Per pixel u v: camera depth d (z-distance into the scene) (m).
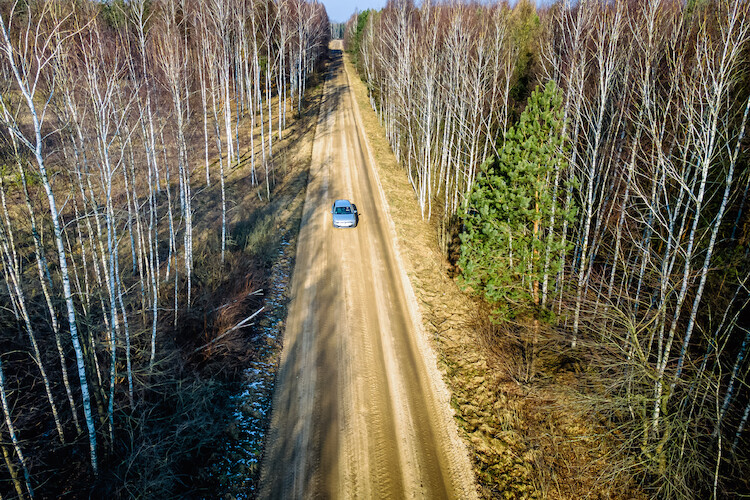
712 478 9.51
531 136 12.74
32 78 19.33
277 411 11.48
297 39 47.75
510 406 12.21
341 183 30.19
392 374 13.19
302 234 22.56
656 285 11.55
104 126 10.40
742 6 9.00
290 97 52.28
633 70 13.31
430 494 9.58
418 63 29.62
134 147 21.39
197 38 33.25
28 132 17.83
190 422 9.87
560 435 11.36
